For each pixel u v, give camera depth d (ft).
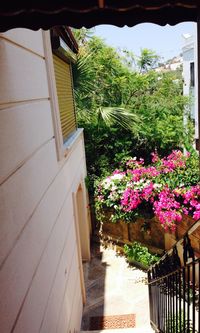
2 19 4.90
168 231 18.57
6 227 5.43
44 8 4.35
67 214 13.14
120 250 22.21
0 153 5.40
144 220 19.71
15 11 4.39
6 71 6.14
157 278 10.58
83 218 20.74
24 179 6.84
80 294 15.97
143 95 28.37
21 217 6.41
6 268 5.28
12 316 5.42
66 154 13.66
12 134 6.20
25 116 7.36
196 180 17.53
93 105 25.05
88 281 18.98
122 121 23.26
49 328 8.35
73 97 19.47
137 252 19.66
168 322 9.49
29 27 4.96
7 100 6.07
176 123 25.64
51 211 9.69
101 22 4.93
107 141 24.56
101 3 4.24
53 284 9.27
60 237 11.03
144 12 4.83
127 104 27.71
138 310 16.12
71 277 13.23
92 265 20.71
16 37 7.05
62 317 10.52
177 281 8.14
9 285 5.37
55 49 13.03
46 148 9.55
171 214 16.87
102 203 21.36
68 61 17.48
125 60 30.53
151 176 18.97
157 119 25.73
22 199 6.57
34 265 7.18
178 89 32.22
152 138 24.89
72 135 17.69
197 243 16.03
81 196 20.40
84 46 24.91
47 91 10.40
